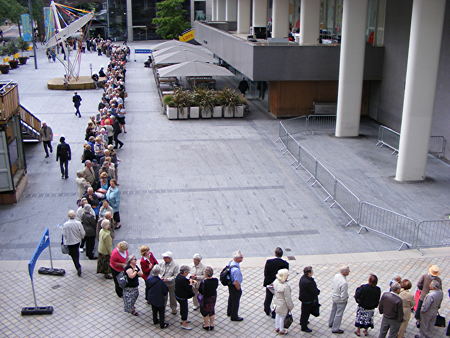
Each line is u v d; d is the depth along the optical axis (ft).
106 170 55.57
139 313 36.60
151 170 68.90
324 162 72.79
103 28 254.27
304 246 48.06
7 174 56.70
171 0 222.69
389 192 61.67
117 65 150.51
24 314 36.17
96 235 44.11
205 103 98.02
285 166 71.05
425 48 60.90
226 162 72.49
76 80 136.46
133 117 99.81
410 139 63.77
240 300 38.17
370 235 50.47
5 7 216.13
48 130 73.87
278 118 99.76
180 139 84.17
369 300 32.60
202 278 35.06
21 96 120.67
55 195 60.34
